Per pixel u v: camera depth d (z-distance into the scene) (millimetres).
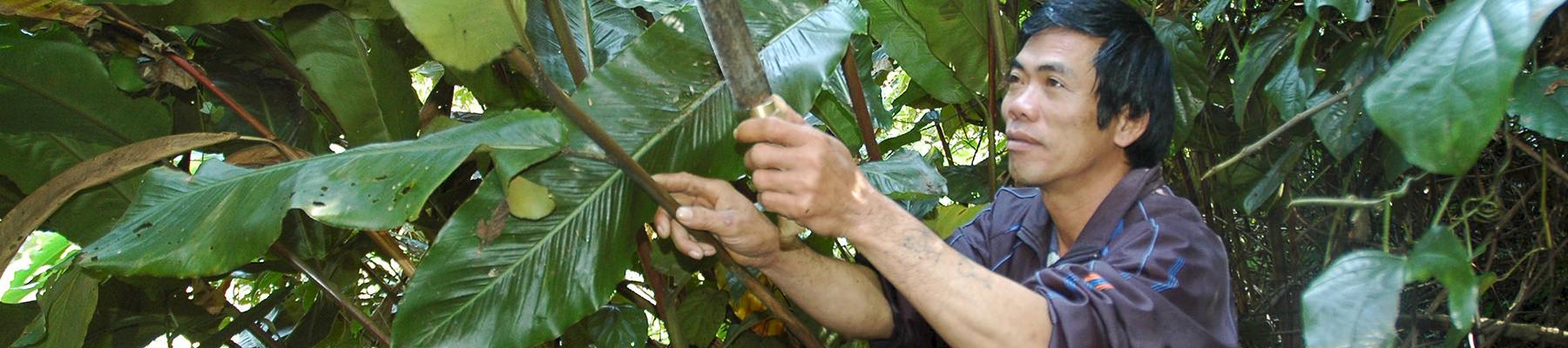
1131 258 1240
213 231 1105
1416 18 1424
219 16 1310
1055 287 1196
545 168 1248
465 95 2811
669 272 1622
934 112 2393
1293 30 1812
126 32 1329
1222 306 1309
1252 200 1990
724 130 1327
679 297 1990
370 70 1438
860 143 1931
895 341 1512
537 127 1094
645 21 1784
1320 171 2238
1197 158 2338
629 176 1164
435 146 1083
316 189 1060
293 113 1605
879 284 1522
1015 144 1361
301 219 1508
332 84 1432
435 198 1661
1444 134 881
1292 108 1804
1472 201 2051
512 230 1243
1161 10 2027
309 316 1813
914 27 1863
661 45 1309
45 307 1373
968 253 1597
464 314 1220
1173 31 1924
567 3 1530
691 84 1311
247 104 1588
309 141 1615
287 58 1497
